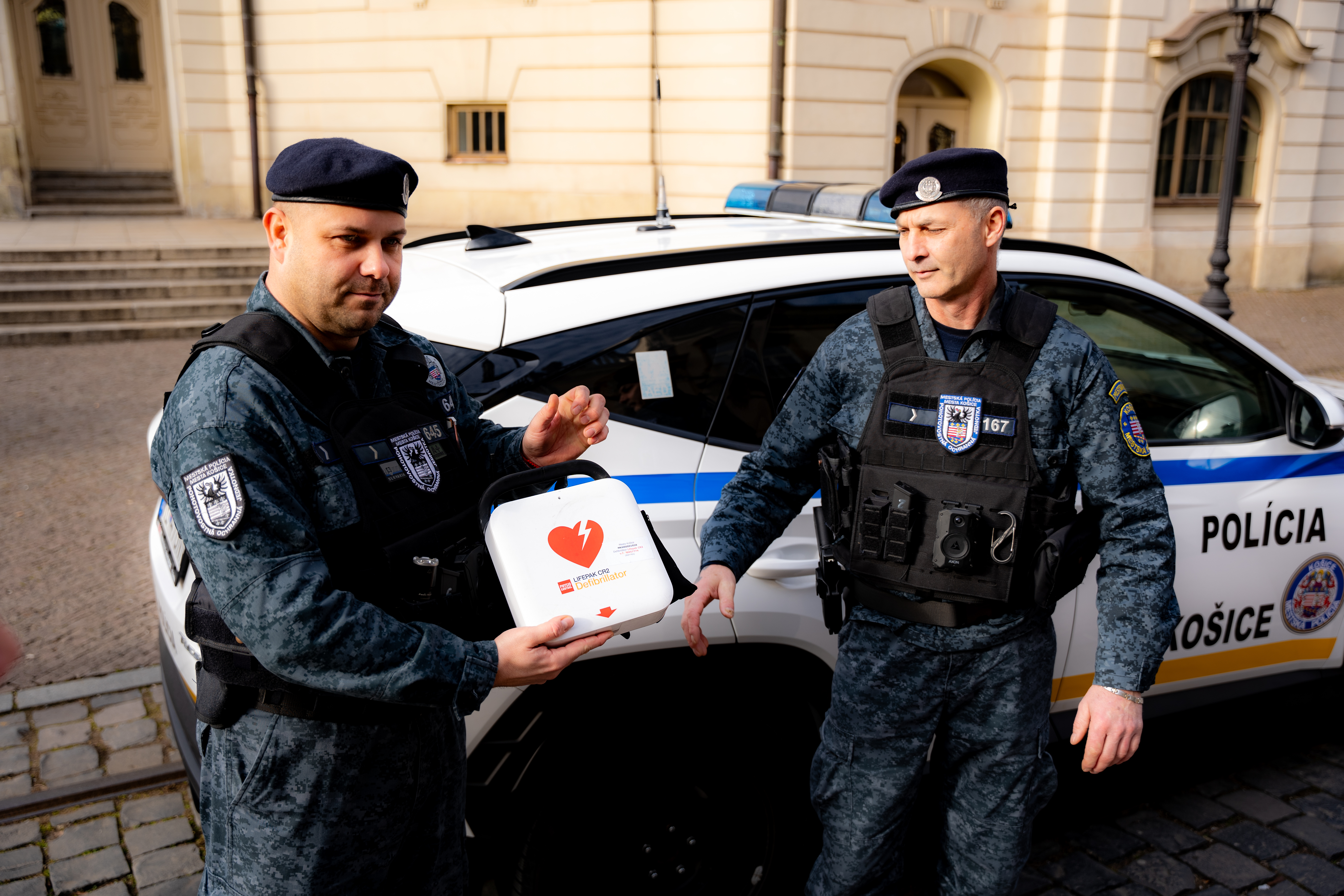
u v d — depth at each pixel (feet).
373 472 4.62
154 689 11.16
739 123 37.04
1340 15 42.91
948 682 5.94
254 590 4.10
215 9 41.19
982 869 6.22
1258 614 8.93
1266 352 9.14
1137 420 5.90
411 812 4.89
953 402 5.76
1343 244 45.70
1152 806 9.46
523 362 6.68
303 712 4.47
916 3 37.04
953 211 5.51
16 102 41.16
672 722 6.78
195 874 8.28
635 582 4.78
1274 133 42.98
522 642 4.45
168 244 34.81
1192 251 42.50
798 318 7.57
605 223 10.08
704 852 7.20
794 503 6.50
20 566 14.60
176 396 4.43
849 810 6.25
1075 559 5.64
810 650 7.22
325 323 4.58
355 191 4.34
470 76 39.91
